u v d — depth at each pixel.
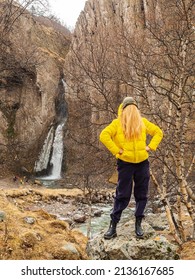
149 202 15.53
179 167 6.76
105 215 16.72
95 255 5.13
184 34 6.76
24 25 36.06
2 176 30.59
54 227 6.78
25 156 33.59
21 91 36.16
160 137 4.82
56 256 5.48
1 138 33.53
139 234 5.00
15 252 5.27
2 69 18.20
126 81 7.98
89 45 9.14
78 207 18.27
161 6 7.69
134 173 4.86
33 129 34.69
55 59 37.91
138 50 7.68
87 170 10.54
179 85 6.73
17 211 7.05
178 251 6.53
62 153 34.16
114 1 27.98
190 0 6.52
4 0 18.41
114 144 4.59
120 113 4.74
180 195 7.50
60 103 37.19
